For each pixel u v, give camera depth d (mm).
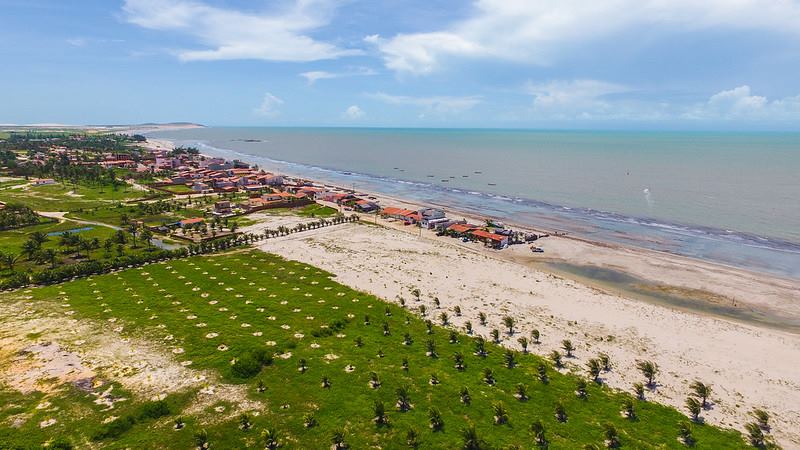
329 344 62406
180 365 56000
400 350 61156
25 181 190000
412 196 189875
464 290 83375
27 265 91562
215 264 96188
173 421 45938
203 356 58250
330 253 105375
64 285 82812
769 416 48688
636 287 87688
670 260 103250
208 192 177750
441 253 107312
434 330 67250
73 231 118250
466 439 42500
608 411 48875
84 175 197125
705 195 177125
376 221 140750
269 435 42531
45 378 52438
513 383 53875
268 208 154875
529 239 118750
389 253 106188
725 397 52094
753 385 54625
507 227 132500
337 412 47719
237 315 71125
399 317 71375
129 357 57625
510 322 66812
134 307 73500
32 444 41531
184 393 50375
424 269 94938
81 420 45312
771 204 158500
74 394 49562
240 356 57875
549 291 83750
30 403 47844
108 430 43594
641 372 56719
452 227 126938
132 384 51844
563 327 69062
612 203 167375
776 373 57281
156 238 115625
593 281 91000
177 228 123188
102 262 92250
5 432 43219
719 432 45719
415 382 53531
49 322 67125
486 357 59750
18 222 121938
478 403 49719
